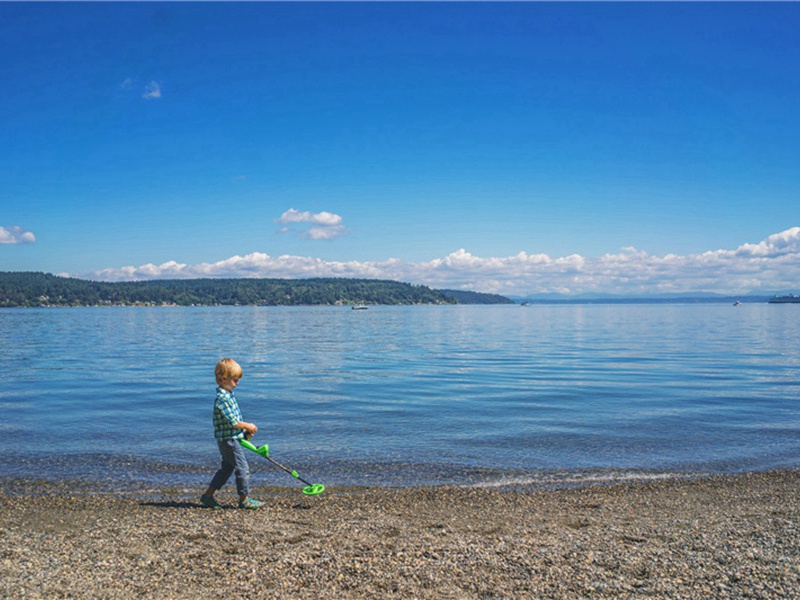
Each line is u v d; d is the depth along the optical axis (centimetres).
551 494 874
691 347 3875
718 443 1202
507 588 512
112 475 973
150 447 1167
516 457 1096
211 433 1296
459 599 490
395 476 974
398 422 1427
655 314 13650
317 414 1536
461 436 1270
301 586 513
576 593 502
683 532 677
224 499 845
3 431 1313
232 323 9538
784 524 709
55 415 1509
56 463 1047
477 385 2098
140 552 599
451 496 861
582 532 681
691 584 521
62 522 724
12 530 688
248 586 512
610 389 1969
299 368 2738
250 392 1944
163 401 1739
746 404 1653
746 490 895
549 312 17250
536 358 3183
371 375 2436
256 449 797
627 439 1237
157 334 6119
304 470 1011
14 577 528
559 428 1348
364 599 489
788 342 4316
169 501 830
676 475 981
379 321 10288
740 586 516
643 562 574
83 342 4791
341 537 654
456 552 600
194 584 515
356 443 1208
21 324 9088
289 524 711
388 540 644
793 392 1875
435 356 3375
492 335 5678
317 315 14925
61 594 492
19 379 2289
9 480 941
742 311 16475
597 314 14238
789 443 1200
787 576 537
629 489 901
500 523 727
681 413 1525
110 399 1778
